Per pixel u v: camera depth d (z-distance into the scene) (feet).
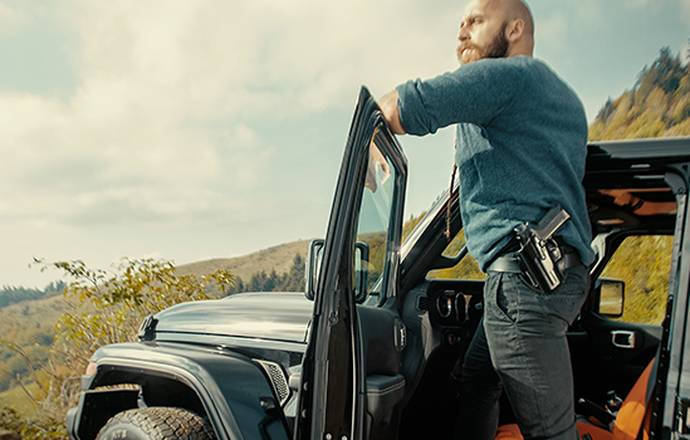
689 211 6.64
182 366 7.72
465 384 8.03
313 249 6.92
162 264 20.94
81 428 8.84
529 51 6.84
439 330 9.35
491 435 7.98
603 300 11.28
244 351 8.39
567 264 6.22
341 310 6.30
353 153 6.29
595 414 9.39
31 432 17.90
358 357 6.42
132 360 8.24
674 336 6.30
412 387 9.04
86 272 19.79
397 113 6.04
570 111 6.48
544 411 6.30
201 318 9.08
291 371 7.95
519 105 6.12
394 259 9.30
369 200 7.95
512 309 6.25
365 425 6.68
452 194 9.14
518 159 6.24
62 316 19.53
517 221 6.24
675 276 6.50
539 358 6.20
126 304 20.07
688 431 6.00
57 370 19.39
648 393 7.14
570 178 6.42
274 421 7.45
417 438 9.69
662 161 6.91
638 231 10.52
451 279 9.90
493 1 6.79
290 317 8.39
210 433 7.72
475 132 6.50
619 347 10.96
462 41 7.13
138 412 7.98
